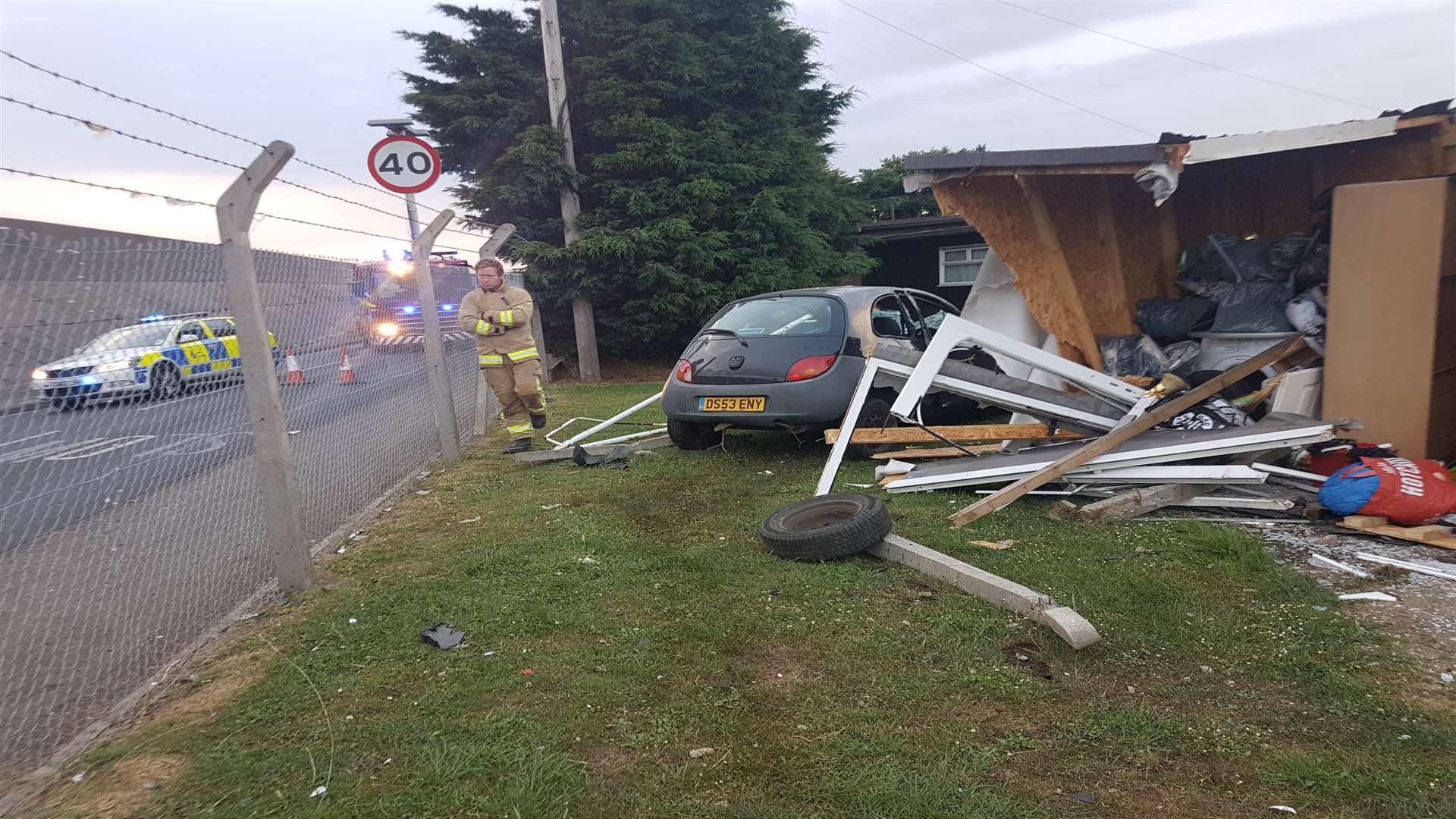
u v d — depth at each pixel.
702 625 3.32
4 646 3.21
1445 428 5.20
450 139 15.35
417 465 6.86
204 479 3.95
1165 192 5.30
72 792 2.28
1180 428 5.20
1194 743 2.43
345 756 2.44
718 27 16.84
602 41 15.27
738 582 3.79
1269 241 6.58
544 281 14.24
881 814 2.13
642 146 14.39
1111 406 5.57
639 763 2.39
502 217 15.23
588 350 14.81
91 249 2.93
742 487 5.66
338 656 3.12
